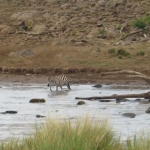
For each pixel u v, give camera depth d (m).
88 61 93.31
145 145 33.06
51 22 121.94
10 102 65.75
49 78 77.94
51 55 98.12
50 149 31.73
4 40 110.25
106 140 33.41
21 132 46.00
